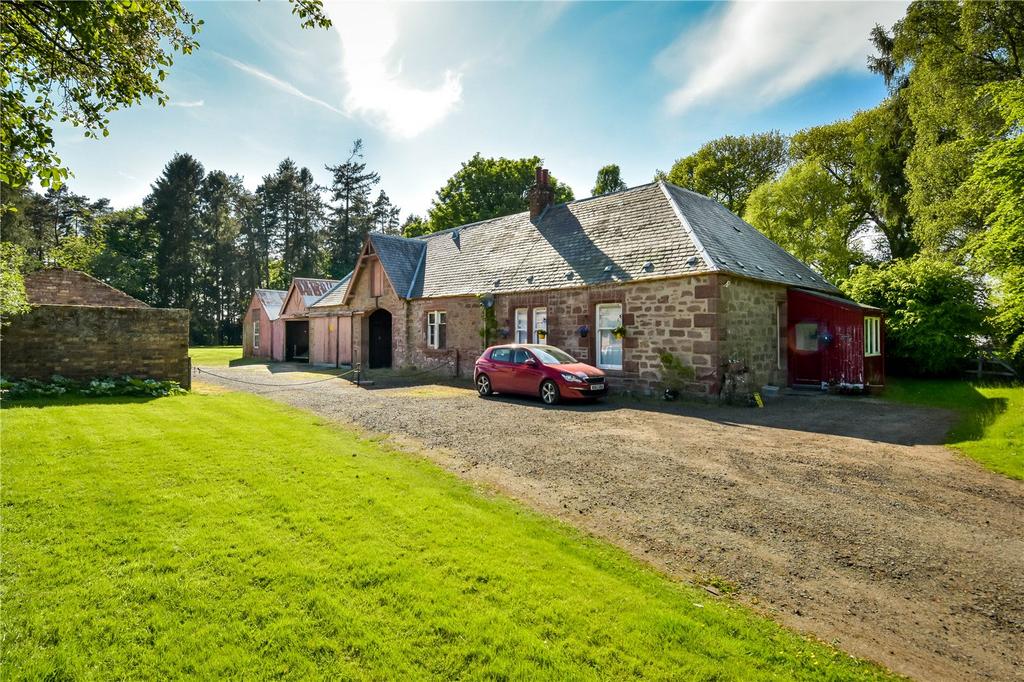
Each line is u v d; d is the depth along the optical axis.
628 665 3.02
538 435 9.34
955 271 17.66
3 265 9.00
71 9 5.01
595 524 5.29
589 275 15.80
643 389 14.40
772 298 15.78
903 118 29.42
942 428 9.79
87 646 3.07
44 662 2.91
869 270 19.73
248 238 64.50
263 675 2.88
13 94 5.21
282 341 32.03
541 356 13.81
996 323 15.96
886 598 3.92
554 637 3.27
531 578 4.01
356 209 68.12
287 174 64.69
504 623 3.39
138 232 59.25
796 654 3.20
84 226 58.09
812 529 5.16
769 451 8.15
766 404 12.94
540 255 18.44
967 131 21.17
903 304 17.89
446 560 4.26
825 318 15.53
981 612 3.74
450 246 24.11
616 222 17.30
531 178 44.47
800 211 26.70
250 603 3.56
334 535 4.68
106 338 14.00
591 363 15.56
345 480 6.35
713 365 13.00
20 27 5.18
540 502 5.92
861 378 14.64
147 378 14.55
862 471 7.04
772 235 27.36
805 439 8.98
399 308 23.06
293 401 13.60
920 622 3.62
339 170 67.38
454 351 20.34
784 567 4.39
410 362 22.73
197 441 8.15
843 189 30.88
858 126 31.83
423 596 3.69
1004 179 12.73
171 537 4.55
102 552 4.25
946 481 6.61
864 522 5.32
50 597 3.56
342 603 3.59
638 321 14.52
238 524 4.87
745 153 37.91
